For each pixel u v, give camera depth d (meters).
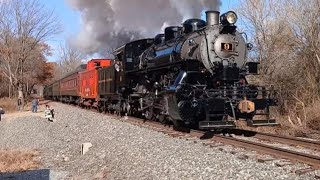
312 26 16.75
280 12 19.31
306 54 17.12
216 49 11.62
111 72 19.66
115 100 19.98
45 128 16.80
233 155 7.90
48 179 7.90
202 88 10.90
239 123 13.95
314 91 16.22
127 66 16.97
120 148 9.68
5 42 37.66
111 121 15.80
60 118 20.97
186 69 11.40
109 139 11.31
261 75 18.72
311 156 6.99
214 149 8.63
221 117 11.36
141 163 7.90
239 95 10.99
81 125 16.16
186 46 11.91
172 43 13.15
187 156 8.00
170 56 12.67
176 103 10.95
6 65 38.88
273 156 7.69
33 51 46.16
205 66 11.48
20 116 24.84
